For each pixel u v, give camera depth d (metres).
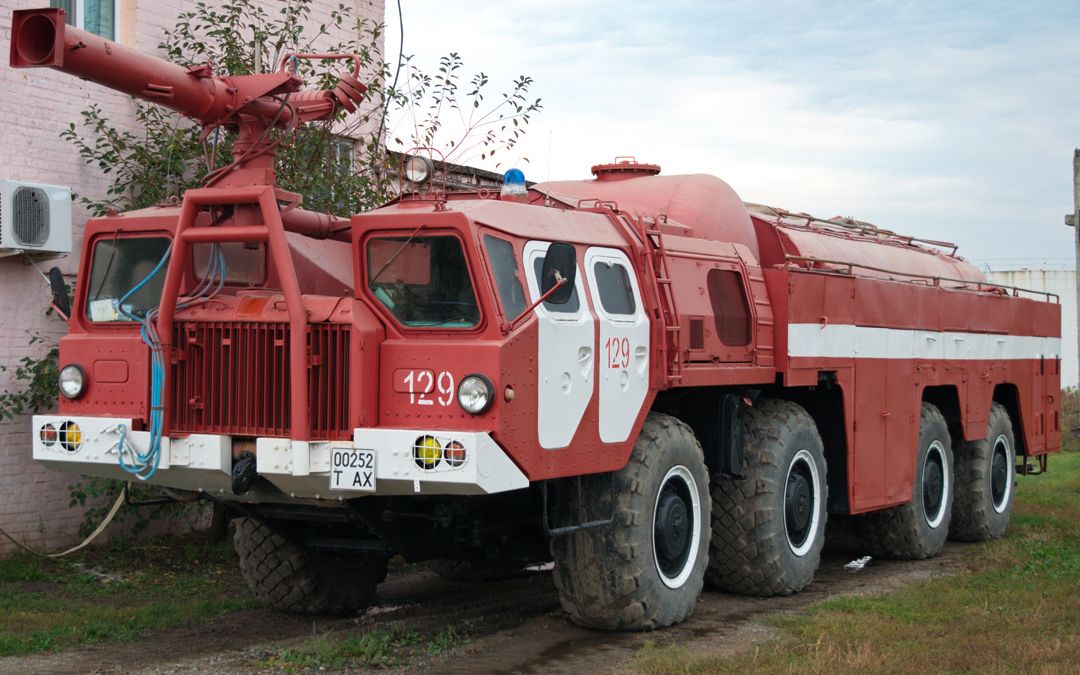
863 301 9.88
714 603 8.47
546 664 6.54
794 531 8.89
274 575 7.79
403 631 7.38
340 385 6.13
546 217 6.95
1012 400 13.45
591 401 6.79
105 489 9.57
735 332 8.48
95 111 9.99
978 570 9.82
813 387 9.62
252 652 6.77
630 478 7.16
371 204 10.90
